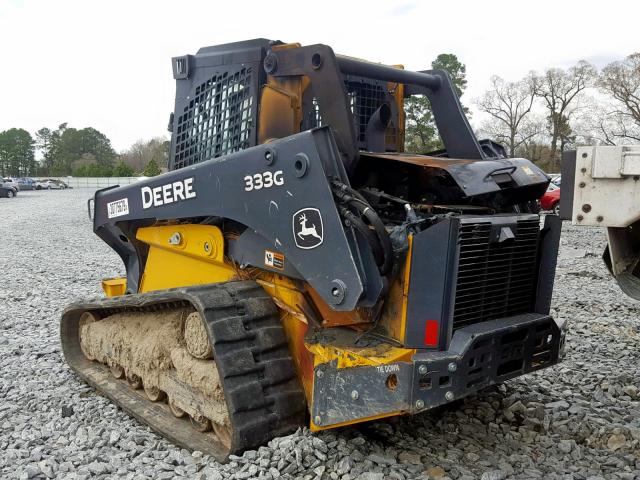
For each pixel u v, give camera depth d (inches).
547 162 1722.4
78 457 141.2
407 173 148.9
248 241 151.1
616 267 128.2
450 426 147.7
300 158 125.7
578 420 151.3
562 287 337.7
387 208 139.2
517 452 135.7
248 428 129.9
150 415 163.5
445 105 173.6
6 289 363.9
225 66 163.0
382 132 165.0
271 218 133.7
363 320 131.5
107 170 2972.4
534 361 133.6
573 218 113.6
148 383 169.3
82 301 198.8
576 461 132.3
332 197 121.2
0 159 3695.9
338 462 127.0
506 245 132.2
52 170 3710.6
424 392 115.4
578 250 506.3
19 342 244.2
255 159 135.8
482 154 167.2
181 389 154.3
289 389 138.3
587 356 208.8
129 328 183.3
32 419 167.6
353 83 168.1
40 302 323.0
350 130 133.8
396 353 120.4
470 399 164.9
